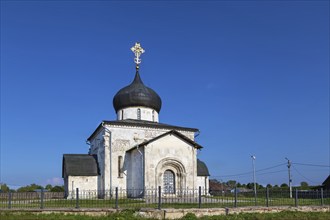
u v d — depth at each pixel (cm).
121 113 4681
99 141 4259
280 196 2812
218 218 1994
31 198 2669
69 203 2541
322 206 2491
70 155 4222
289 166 5328
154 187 3581
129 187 3962
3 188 5656
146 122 4431
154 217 2059
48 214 2017
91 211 2081
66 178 4078
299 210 2420
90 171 4069
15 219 1862
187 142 3859
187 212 2112
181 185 3722
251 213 2195
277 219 2062
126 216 1983
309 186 5856
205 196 2839
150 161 3628
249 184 7275
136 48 4978
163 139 3738
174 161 3738
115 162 4000
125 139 4103
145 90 4694
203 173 4703
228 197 2969
